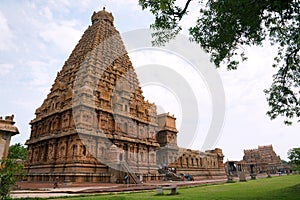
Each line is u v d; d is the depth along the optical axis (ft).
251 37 48.14
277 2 38.96
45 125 174.81
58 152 148.77
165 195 62.03
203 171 234.99
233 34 45.29
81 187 98.73
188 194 63.31
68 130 146.72
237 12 40.81
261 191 65.41
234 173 270.46
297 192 56.49
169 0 42.68
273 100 63.41
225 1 40.70
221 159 279.08
